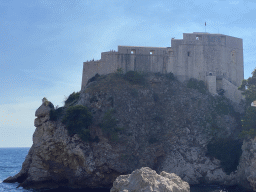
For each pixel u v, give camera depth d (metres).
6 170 102.06
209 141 71.88
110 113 69.88
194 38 89.19
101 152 65.00
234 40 92.12
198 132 73.75
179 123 75.69
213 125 74.19
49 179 67.06
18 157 189.00
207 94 82.19
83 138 65.00
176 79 85.94
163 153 70.38
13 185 67.94
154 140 71.81
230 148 69.75
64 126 66.94
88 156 63.88
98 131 68.25
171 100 80.25
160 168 69.00
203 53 88.44
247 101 72.88
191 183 67.12
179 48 88.25
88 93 74.94
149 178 32.56
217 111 77.69
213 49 89.00
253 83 74.31
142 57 86.50
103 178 63.69
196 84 84.56
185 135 73.56
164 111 78.06
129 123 71.00
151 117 75.81
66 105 79.25
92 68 86.38
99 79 81.31
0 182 72.25
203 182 67.25
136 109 74.81
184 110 78.25
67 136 65.50
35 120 70.12
